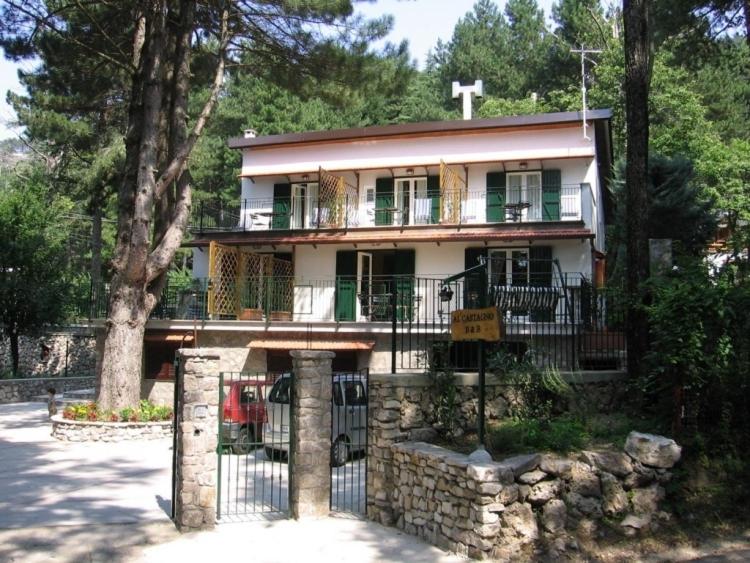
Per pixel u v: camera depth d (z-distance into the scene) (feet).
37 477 40.29
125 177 61.93
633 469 27.86
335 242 74.95
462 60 173.68
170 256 61.46
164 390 69.46
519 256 72.02
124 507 33.04
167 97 67.72
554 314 44.73
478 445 27.84
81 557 25.71
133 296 59.36
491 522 24.53
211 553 26.25
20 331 91.50
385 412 31.14
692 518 27.66
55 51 64.39
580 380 34.19
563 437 28.96
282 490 36.58
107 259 143.74
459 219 73.51
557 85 161.38
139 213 57.67
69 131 101.91
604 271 82.43
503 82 170.40
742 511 28.19
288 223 81.66
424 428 31.71
